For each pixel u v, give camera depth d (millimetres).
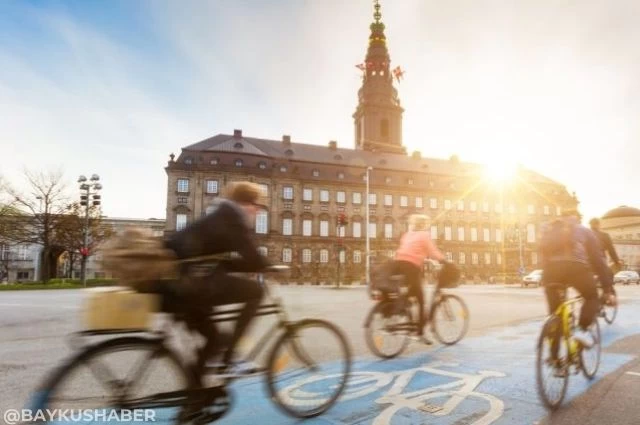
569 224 4668
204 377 3004
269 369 3402
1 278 68125
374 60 79875
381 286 5672
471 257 74812
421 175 74188
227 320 3156
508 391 4191
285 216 64500
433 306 6477
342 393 3961
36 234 44531
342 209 68062
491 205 77938
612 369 5066
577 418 3508
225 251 3090
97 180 35812
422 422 3408
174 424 2873
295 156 68562
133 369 2656
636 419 3496
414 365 5234
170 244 2969
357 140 83312
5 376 4852
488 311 11805
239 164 62625
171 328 2963
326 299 17891
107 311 2562
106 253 2725
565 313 4113
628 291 24438
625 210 106688
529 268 76062
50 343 7074
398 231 70438
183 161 61031
